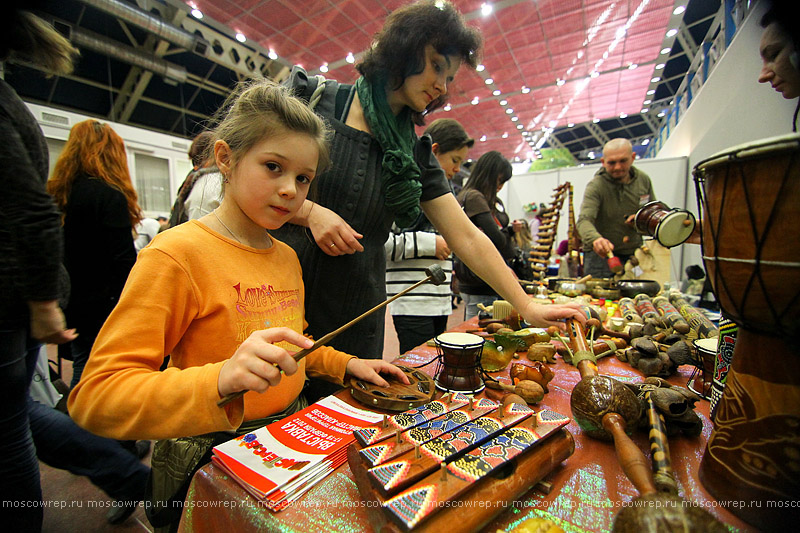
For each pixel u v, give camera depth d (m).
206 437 0.74
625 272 2.66
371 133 1.10
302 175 0.77
